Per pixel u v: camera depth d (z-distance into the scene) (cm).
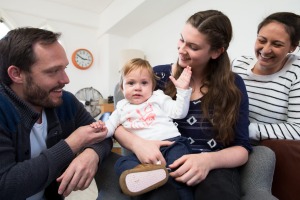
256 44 115
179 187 73
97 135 85
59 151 73
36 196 89
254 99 121
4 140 70
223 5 218
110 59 376
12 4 327
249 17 194
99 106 349
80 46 386
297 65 113
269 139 101
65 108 98
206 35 85
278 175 90
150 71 105
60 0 347
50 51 77
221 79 93
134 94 100
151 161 77
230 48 213
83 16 378
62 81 81
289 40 107
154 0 259
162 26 307
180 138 89
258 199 74
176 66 106
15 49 74
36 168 68
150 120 95
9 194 64
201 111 93
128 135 92
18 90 80
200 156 76
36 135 86
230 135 88
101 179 90
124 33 375
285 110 115
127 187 63
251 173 84
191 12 256
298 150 89
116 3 331
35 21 348
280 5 171
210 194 67
